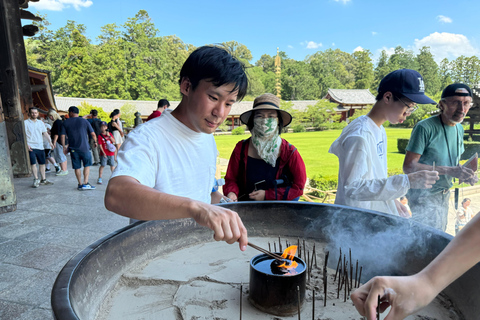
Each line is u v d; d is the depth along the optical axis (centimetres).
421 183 137
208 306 88
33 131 560
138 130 113
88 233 341
